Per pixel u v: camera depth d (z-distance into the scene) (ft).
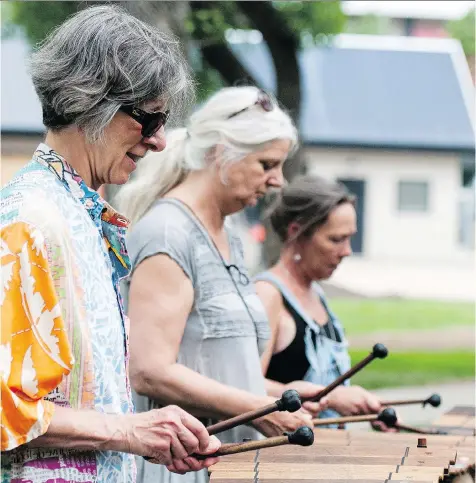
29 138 116.98
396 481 14.21
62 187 13.08
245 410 17.97
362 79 158.61
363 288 129.39
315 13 57.98
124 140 13.39
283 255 23.04
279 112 19.27
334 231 22.59
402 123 155.84
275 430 18.39
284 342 22.27
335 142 153.48
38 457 12.62
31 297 12.19
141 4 41.04
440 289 130.93
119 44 13.09
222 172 18.88
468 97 158.40
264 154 18.93
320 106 156.04
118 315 13.48
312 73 157.99
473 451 17.93
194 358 18.52
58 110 13.07
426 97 158.61
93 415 12.67
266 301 22.12
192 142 19.13
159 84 13.25
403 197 158.30
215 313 18.57
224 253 19.19
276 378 22.25
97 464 13.02
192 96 14.14
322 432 18.66
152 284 17.99
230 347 18.67
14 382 11.93
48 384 12.09
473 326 94.02
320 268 22.81
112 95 13.09
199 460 14.23
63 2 54.65
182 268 18.16
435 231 158.81
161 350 17.81
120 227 13.89
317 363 22.43
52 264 12.48
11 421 11.85
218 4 54.60
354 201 23.16
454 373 64.28
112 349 13.12
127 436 12.91
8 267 12.19
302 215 22.67
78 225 12.98
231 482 14.23
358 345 78.07
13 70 119.55
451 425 21.71
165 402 17.97
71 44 13.10
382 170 157.17
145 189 19.45
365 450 16.70
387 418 20.12
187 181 19.21
